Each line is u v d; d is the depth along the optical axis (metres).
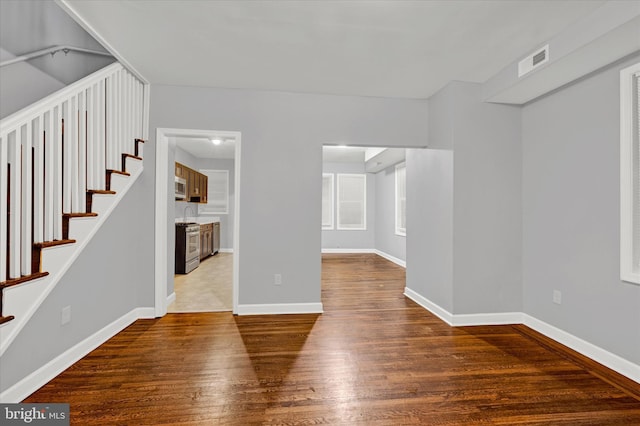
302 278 3.54
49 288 2.06
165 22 2.24
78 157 2.45
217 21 2.23
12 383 1.85
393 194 7.32
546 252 2.96
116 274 2.92
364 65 2.88
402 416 1.78
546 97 2.96
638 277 2.12
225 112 3.41
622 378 2.18
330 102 3.57
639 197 2.18
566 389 2.05
